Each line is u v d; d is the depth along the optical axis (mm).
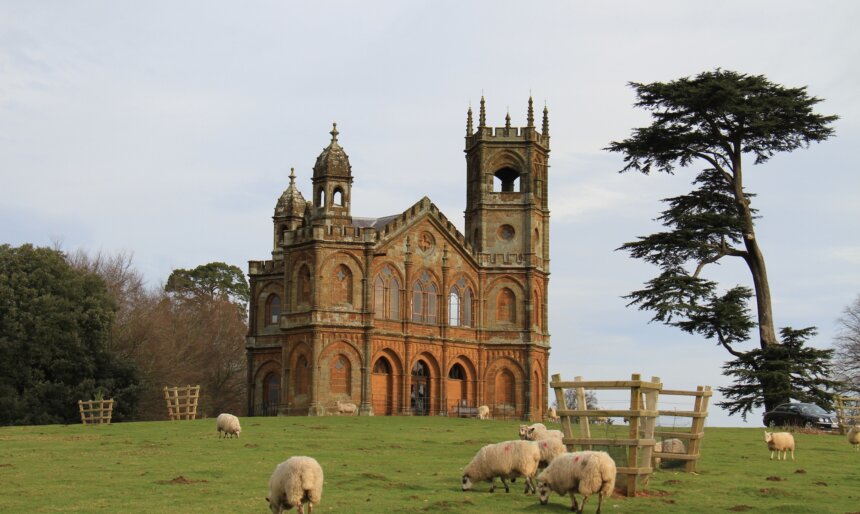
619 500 31484
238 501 31344
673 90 77938
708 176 83188
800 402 72125
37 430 58188
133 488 33938
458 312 96250
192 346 123688
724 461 43469
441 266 94500
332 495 32562
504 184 105812
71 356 91812
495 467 32938
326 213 87438
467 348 96312
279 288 97250
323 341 85312
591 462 28812
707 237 78500
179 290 151375
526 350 97500
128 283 127000
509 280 98625
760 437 56812
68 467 39406
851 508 31203
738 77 79000
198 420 67562
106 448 46688
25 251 94250
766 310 80062
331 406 84938
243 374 134250
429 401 92875
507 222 99750
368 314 87188
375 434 55500
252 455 43750
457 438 53562
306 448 46938
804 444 53219
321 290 85875
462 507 30203
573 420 41000
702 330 76438
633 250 79375
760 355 75938
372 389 88188
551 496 32312
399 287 91000
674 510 30047
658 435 39438
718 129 80312
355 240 87562
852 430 50406
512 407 97250
